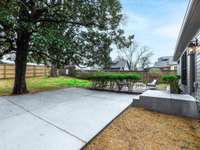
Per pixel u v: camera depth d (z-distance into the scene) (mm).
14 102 5617
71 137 2840
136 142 2943
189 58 7410
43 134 2938
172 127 3877
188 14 4148
